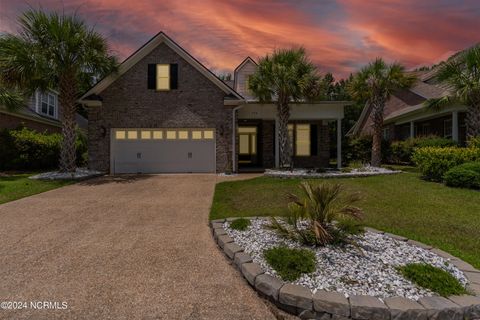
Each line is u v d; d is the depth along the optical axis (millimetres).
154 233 5090
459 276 3090
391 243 4039
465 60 10477
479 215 5707
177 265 3779
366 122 25562
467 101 10477
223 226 5043
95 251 4242
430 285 2824
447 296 2707
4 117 15195
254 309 2844
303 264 3182
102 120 13344
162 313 2736
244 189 9000
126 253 4172
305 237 3902
